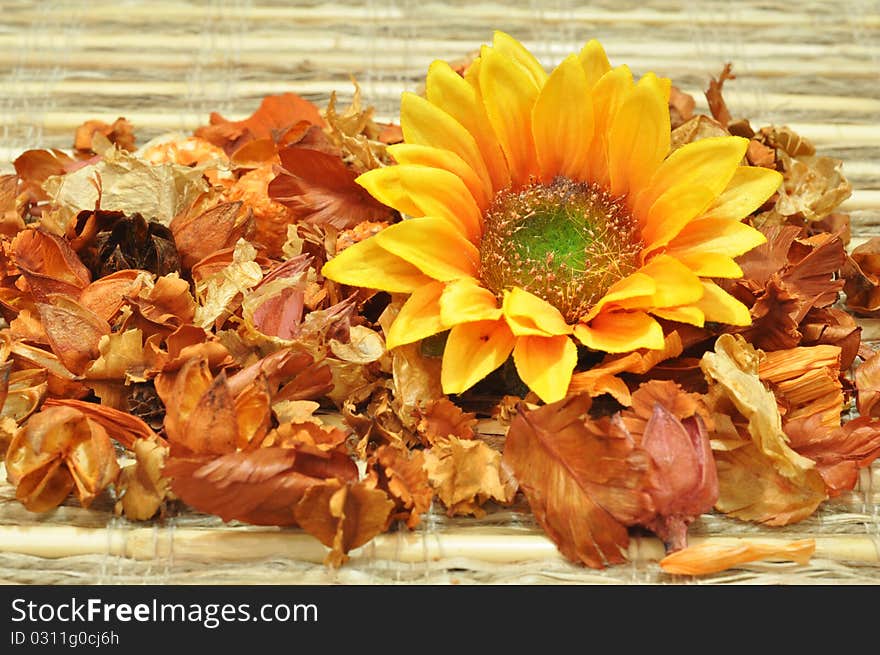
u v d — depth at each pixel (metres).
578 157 0.59
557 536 0.56
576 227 0.58
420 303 0.57
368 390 0.58
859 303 0.62
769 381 0.58
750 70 0.70
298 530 0.57
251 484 0.55
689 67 0.70
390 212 0.61
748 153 0.63
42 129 0.67
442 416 0.58
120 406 0.58
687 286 0.56
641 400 0.57
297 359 0.57
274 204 0.61
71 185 0.61
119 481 0.56
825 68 0.70
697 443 0.56
